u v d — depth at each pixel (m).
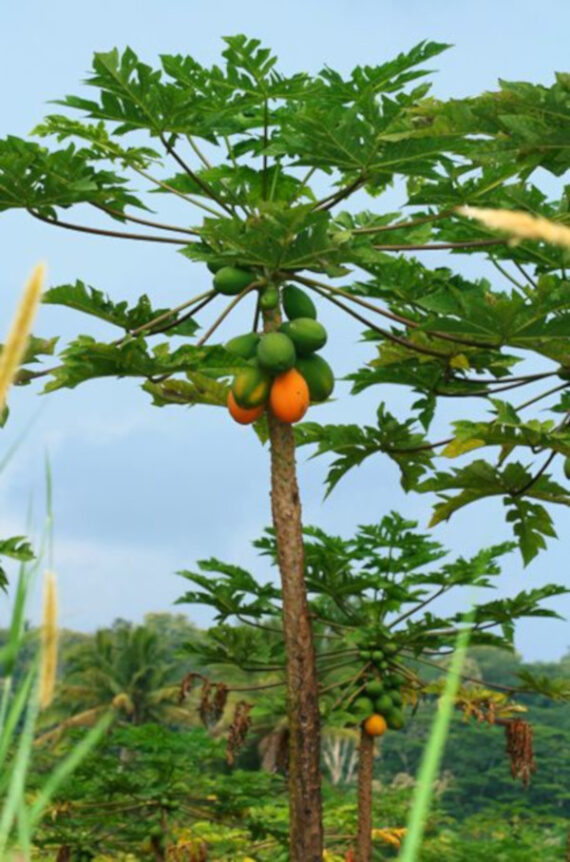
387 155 7.88
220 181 8.98
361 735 11.06
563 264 8.50
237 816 13.04
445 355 9.84
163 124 8.45
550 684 10.69
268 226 7.72
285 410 8.16
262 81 8.27
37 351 8.90
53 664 1.44
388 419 10.42
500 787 57.75
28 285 1.25
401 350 10.45
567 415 9.70
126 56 8.02
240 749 10.95
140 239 8.73
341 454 10.77
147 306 9.03
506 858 14.33
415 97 7.60
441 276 10.01
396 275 9.59
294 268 8.27
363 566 11.22
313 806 8.49
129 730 12.59
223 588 11.08
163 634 64.75
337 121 7.66
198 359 8.53
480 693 10.93
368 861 10.95
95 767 12.18
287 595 8.59
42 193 8.21
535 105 7.48
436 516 10.50
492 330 8.45
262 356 7.94
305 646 8.61
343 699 11.07
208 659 11.44
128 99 8.28
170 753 12.42
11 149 7.98
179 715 44.31
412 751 62.28
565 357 8.97
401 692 11.76
